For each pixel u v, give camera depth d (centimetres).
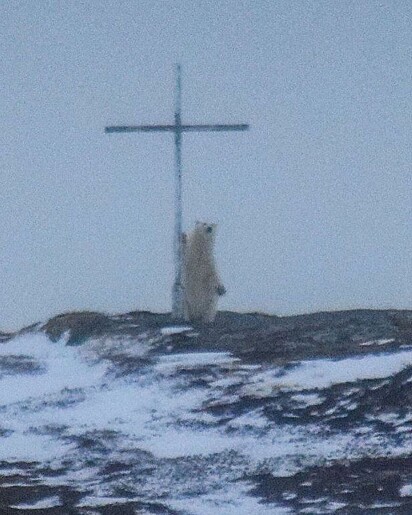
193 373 3659
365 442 2928
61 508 2556
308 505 2503
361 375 3375
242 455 2941
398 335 3822
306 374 3466
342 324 4044
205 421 3253
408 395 3183
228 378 3559
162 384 3628
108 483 2788
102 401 3603
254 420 3195
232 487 2691
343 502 2500
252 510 2503
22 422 3481
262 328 4112
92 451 3105
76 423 3425
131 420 3378
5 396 3831
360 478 2659
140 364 3859
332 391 3294
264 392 3375
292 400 3281
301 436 3034
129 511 2525
